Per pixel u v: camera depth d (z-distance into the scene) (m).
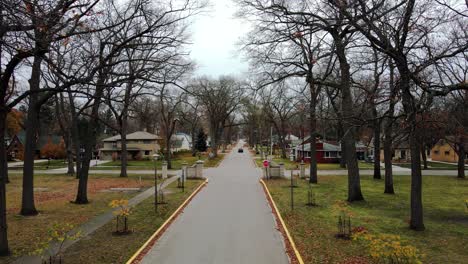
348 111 16.75
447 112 18.19
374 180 30.81
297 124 82.12
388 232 12.27
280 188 24.34
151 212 15.71
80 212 15.98
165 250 10.18
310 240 11.00
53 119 62.72
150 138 67.00
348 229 12.15
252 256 9.60
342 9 11.20
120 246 10.45
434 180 31.62
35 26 7.98
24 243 11.02
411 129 11.44
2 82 9.62
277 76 21.64
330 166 48.75
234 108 66.81
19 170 44.06
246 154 86.06
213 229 12.66
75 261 9.11
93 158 69.81
